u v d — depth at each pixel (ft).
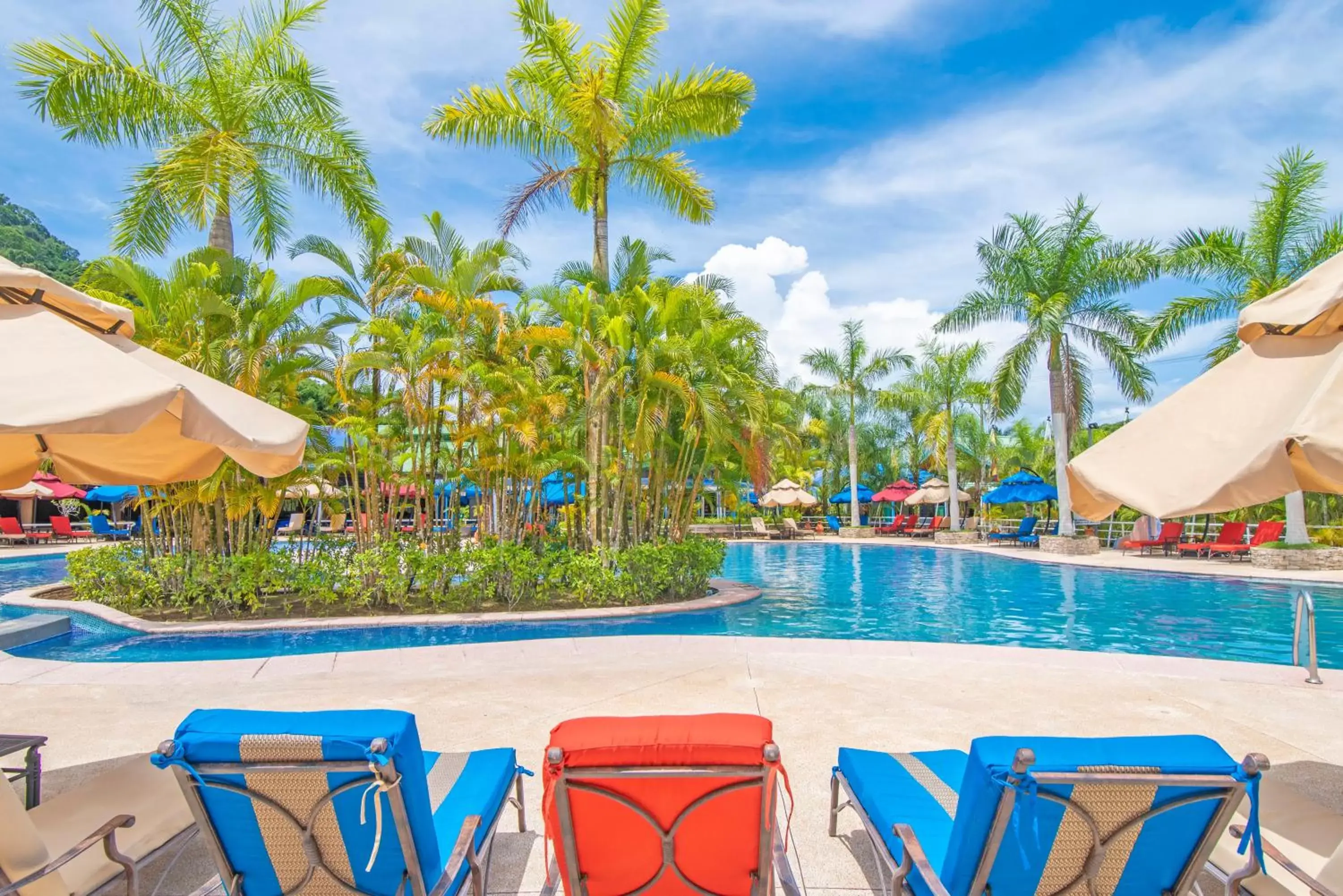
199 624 32.32
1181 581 51.16
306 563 36.17
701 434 41.63
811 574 59.41
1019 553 71.00
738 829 7.32
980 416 115.44
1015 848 6.61
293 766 6.59
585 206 50.42
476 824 8.23
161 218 42.14
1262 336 9.85
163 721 17.16
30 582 55.06
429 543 39.24
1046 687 19.57
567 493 44.34
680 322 40.70
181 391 8.65
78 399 7.89
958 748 14.98
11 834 6.89
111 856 7.77
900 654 23.29
